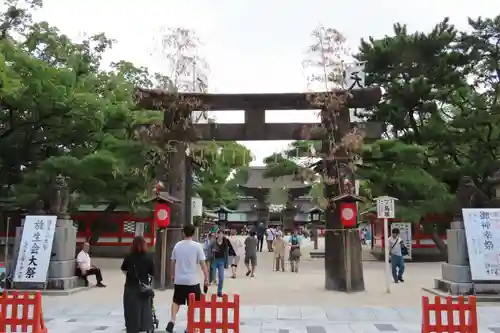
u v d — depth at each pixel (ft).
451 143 88.43
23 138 77.82
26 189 70.90
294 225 203.92
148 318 28.86
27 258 51.98
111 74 90.33
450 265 50.39
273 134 58.03
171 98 57.77
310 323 36.37
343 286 54.44
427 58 91.25
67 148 82.38
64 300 46.88
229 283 62.54
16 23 94.02
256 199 234.17
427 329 26.02
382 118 91.97
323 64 58.54
